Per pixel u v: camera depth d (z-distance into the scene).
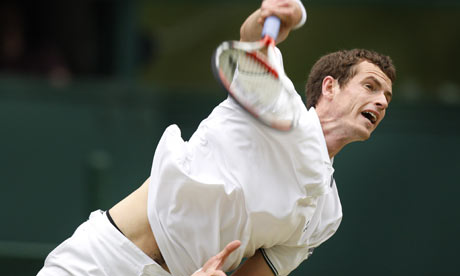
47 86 25.20
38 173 25.14
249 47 10.09
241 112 10.56
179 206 10.74
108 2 27.33
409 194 24.86
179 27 30.47
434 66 30.34
